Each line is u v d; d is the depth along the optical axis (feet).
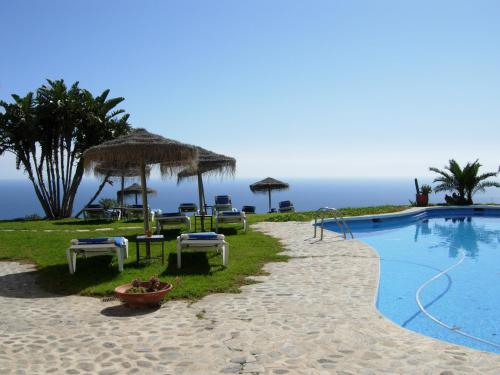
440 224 57.93
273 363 13.26
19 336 15.66
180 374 12.57
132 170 55.06
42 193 75.00
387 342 14.96
